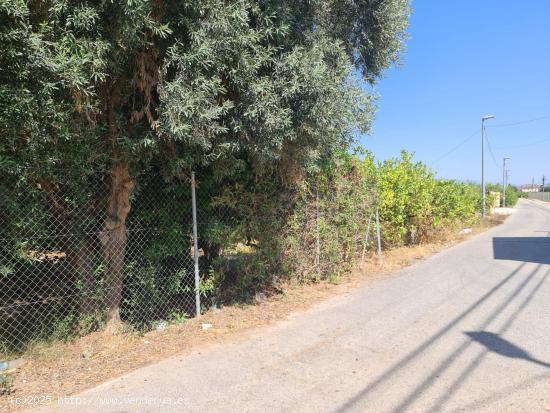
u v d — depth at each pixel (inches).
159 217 226.5
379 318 240.5
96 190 202.8
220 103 192.2
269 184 271.9
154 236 226.7
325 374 165.6
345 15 282.5
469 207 866.8
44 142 157.5
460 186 816.9
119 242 210.7
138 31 151.7
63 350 185.2
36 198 176.1
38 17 140.1
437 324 228.5
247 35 178.5
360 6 277.7
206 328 221.1
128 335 206.2
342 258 364.5
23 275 193.5
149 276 223.5
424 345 196.5
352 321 235.0
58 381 159.5
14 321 191.5
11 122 146.2
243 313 248.2
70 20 139.4
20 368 168.7
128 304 223.6
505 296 291.6
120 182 199.0
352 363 176.2
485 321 233.6
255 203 265.3
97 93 172.1
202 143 179.3
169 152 200.2
